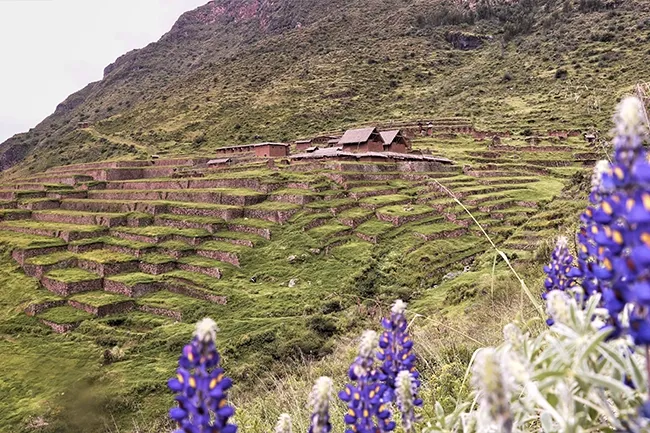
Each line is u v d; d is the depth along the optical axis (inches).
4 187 2945.4
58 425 862.5
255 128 4589.1
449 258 1407.5
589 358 70.7
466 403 87.7
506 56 5359.3
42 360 1163.9
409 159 2421.3
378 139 2711.6
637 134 49.6
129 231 1875.0
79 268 1704.0
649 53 4094.5
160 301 1412.4
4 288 1631.4
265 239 1668.3
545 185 2044.8
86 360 1144.2
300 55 6815.9
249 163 2805.1
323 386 74.9
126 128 5388.8
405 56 6136.8
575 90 3878.0
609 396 75.1
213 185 2267.5
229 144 4308.6
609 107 3331.7
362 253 1494.8
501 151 2869.1
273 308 1278.3
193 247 1692.9
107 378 1016.9
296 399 239.8
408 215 1678.2
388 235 1596.9
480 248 1454.2
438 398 156.2
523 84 4468.5
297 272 1459.2
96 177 2945.4
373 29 7485.2
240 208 1877.5
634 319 48.1
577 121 3284.9
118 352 1155.9
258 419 188.9
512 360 62.1
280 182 2062.0
